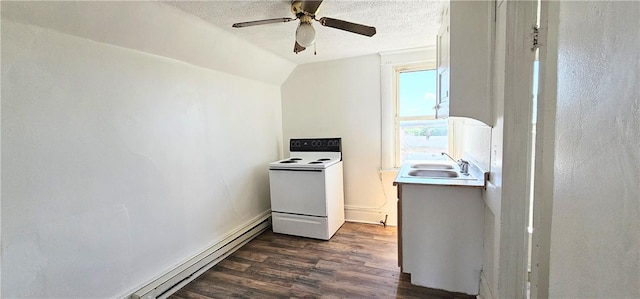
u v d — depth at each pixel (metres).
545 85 1.23
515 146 1.41
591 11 0.55
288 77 3.82
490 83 1.66
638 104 0.42
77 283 1.69
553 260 0.74
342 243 3.00
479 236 2.03
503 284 1.51
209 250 2.58
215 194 2.74
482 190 1.99
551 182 1.21
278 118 3.85
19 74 1.44
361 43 2.92
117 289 1.89
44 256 1.54
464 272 2.09
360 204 3.62
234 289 2.22
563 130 0.68
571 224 0.63
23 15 1.42
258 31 2.43
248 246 2.99
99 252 1.79
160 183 2.19
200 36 2.31
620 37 0.46
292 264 2.58
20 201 1.45
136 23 1.85
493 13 1.61
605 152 0.50
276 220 3.31
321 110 3.71
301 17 1.92
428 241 2.15
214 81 2.73
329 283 2.26
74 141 1.66
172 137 2.29
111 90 1.85
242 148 3.13
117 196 1.89
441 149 3.30
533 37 1.32
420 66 3.26
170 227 2.27
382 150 3.46
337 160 3.43
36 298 1.52
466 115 1.71
